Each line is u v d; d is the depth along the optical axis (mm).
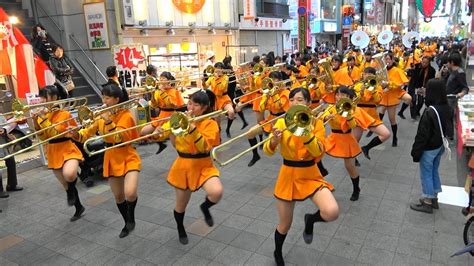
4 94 7129
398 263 3195
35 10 9977
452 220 3855
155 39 10492
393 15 41062
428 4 17812
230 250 3523
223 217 4172
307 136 2721
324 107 4180
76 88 9172
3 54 6254
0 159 3695
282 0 16750
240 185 5078
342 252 3400
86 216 4398
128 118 3729
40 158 6457
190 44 11633
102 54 9383
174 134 3113
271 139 2881
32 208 4711
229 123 7625
